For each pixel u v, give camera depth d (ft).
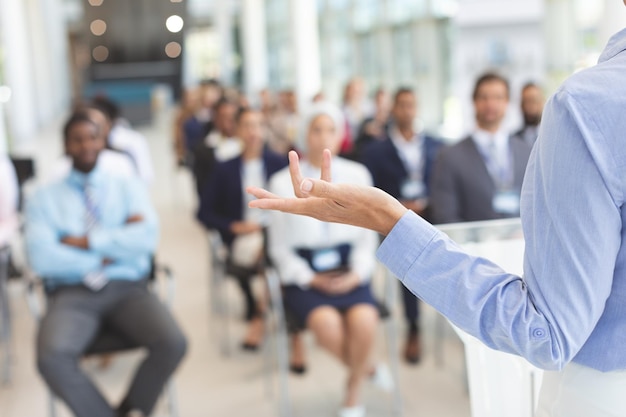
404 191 14.02
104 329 9.91
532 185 2.95
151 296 10.12
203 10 107.34
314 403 11.14
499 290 2.92
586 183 2.71
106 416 9.13
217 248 13.66
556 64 17.66
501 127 10.91
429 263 3.06
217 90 28.63
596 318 2.82
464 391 11.30
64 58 105.91
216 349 13.52
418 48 26.86
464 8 23.53
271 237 10.98
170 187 33.09
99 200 10.37
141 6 105.81
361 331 10.18
